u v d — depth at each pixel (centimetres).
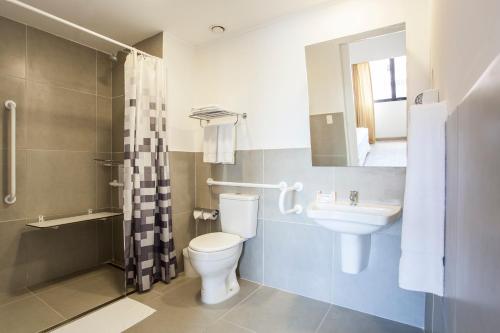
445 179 79
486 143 33
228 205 219
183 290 207
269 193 214
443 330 76
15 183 199
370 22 173
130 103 200
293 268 204
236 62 230
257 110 220
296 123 202
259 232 219
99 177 260
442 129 80
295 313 176
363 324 164
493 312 30
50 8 191
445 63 87
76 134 243
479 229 36
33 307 183
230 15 202
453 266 60
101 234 262
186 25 216
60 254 233
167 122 224
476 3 47
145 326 162
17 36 206
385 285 170
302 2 186
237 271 232
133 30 223
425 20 157
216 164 243
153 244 213
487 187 32
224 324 164
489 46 38
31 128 214
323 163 188
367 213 142
